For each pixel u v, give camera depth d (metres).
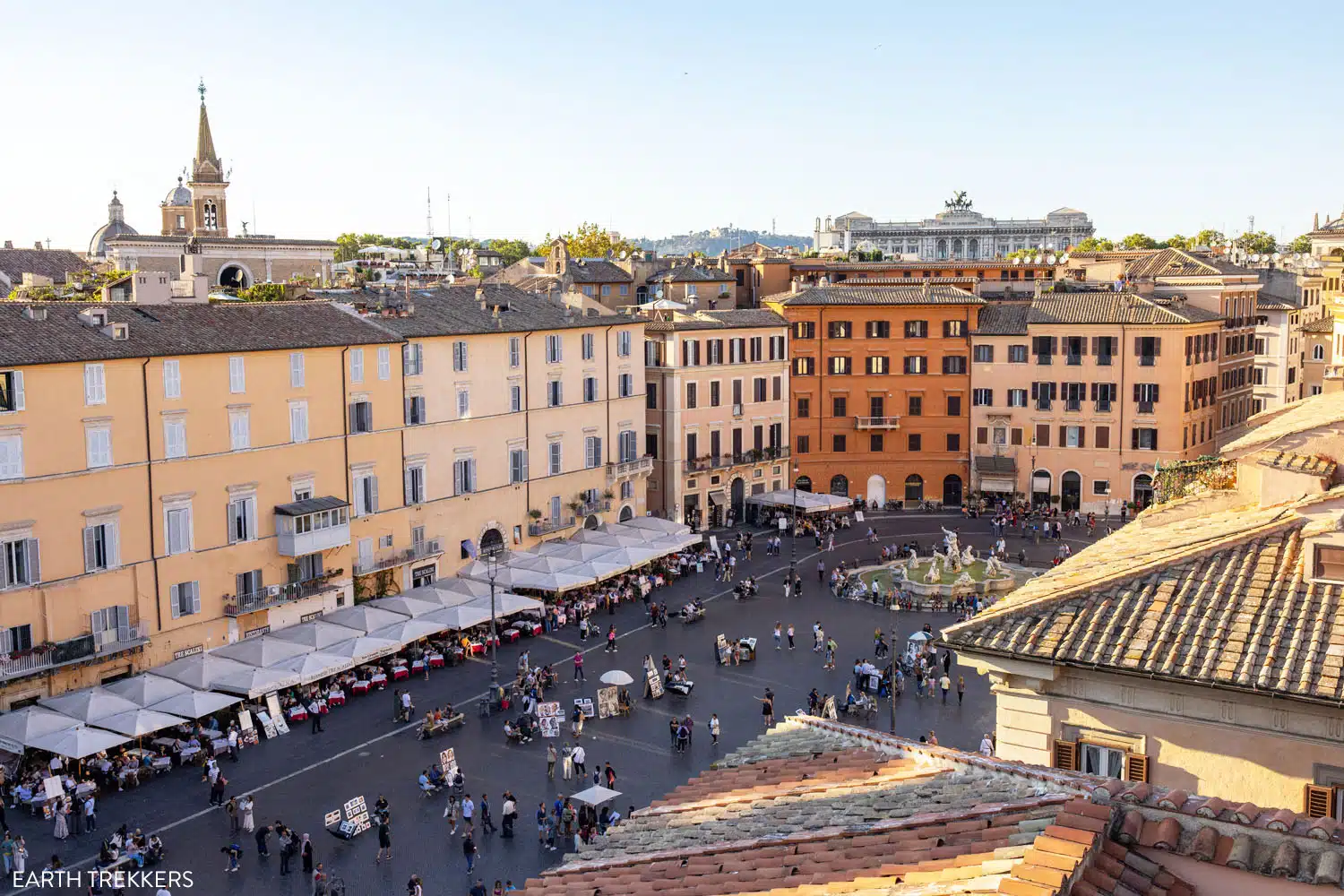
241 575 72.62
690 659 76.31
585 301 103.88
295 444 75.81
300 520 74.56
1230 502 32.50
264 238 162.12
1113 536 32.56
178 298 87.75
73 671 62.84
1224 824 15.57
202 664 62.84
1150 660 23.69
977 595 88.44
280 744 62.16
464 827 51.50
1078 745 25.11
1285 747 22.86
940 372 125.25
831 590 93.06
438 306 92.50
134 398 66.06
